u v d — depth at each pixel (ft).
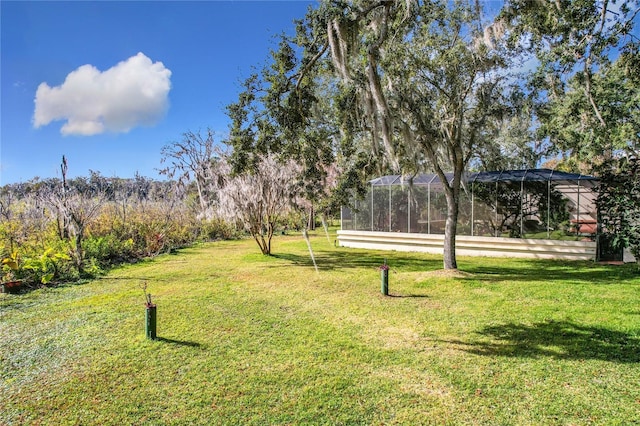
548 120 32.71
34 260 28.07
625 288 24.49
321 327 18.51
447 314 20.10
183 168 61.26
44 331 18.19
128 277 30.73
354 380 13.17
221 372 13.91
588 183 36.27
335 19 15.99
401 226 46.68
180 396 12.30
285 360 14.83
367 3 17.49
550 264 34.81
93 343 16.70
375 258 40.24
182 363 14.67
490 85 28.37
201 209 57.16
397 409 11.37
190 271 33.24
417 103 26.17
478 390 12.35
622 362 14.07
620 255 35.94
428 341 16.52
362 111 23.48
